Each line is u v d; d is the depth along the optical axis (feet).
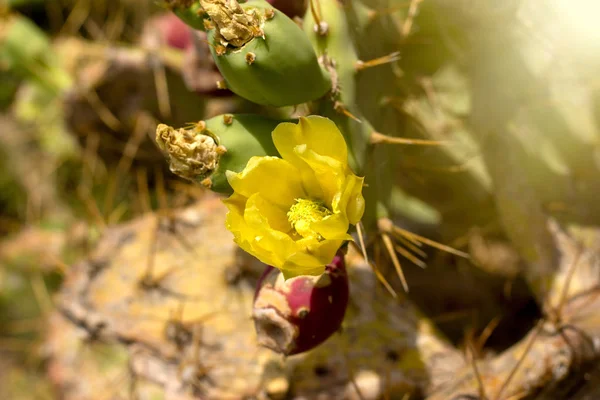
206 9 1.31
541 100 1.82
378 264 1.71
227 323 1.83
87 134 2.52
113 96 2.40
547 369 1.58
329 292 1.44
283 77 1.34
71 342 2.06
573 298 1.68
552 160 1.87
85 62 2.53
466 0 1.74
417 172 1.94
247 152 1.35
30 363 2.82
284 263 1.26
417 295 2.13
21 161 2.93
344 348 1.73
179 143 1.33
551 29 1.83
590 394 1.67
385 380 1.69
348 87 1.43
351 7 1.47
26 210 2.99
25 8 3.01
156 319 1.87
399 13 1.74
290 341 1.44
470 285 2.15
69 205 2.82
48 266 2.53
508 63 1.78
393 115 1.60
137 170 2.55
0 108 3.00
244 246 1.27
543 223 1.77
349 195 1.28
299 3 1.61
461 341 2.04
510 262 2.15
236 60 1.32
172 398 1.78
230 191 1.37
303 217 1.31
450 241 2.17
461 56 1.82
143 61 2.31
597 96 1.88
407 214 2.26
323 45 1.43
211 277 1.90
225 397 1.73
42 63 2.65
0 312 2.83
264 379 1.73
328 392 1.70
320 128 1.29
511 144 1.80
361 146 1.43
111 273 1.97
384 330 1.76
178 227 2.00
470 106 1.83
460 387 1.63
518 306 2.10
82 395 1.97
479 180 1.91
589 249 1.78
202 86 1.89
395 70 1.64
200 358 1.79
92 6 2.84
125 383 1.88
